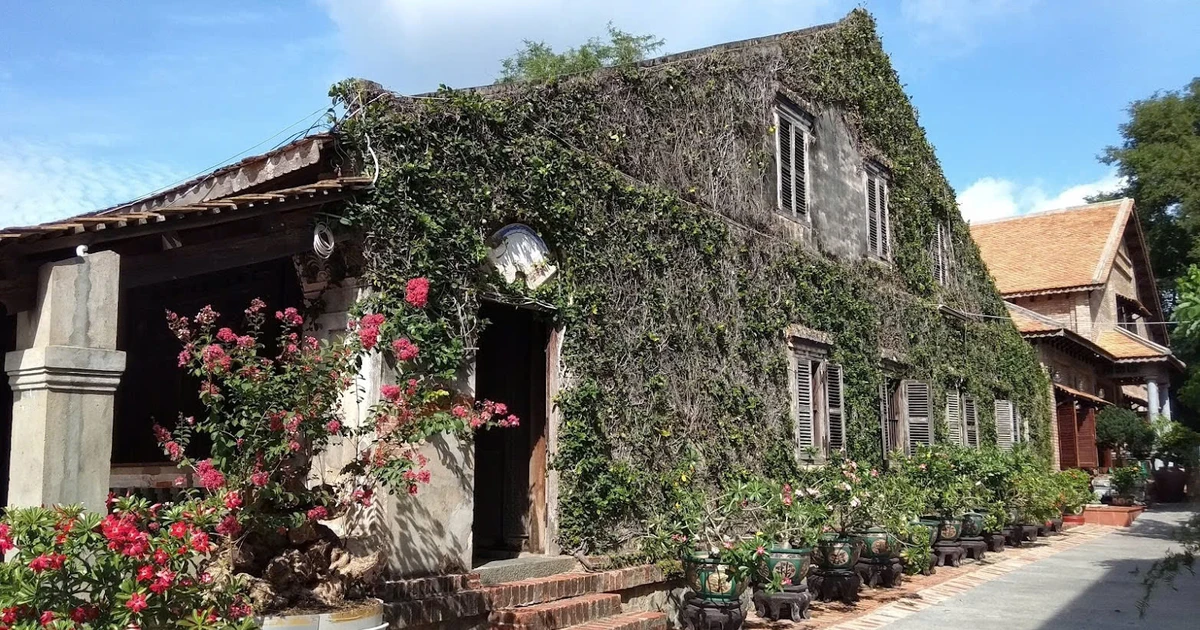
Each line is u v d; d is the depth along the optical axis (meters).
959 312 17.33
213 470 4.91
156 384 8.95
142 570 3.96
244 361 5.33
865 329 13.80
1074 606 9.77
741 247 11.12
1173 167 35.47
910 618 9.06
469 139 7.46
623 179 9.29
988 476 14.24
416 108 7.04
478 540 8.78
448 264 7.12
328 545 5.57
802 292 12.21
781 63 12.68
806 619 8.96
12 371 4.94
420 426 5.87
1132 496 20.91
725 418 10.36
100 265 5.11
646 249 9.51
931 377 15.83
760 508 9.16
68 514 4.05
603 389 8.73
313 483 6.69
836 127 14.13
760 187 11.78
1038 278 27.78
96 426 4.96
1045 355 22.73
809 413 11.93
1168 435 21.44
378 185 6.59
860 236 14.42
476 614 6.76
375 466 5.68
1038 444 21.08
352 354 5.79
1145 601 7.11
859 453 13.07
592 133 9.02
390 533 6.51
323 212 6.36
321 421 5.45
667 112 10.24
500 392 8.95
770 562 8.77
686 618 8.26
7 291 4.98
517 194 7.91
